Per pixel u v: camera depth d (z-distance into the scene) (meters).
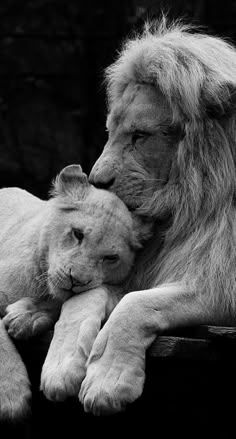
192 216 8.01
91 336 7.17
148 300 7.30
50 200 8.18
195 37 8.66
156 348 7.20
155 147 8.02
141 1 14.60
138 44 8.59
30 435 8.46
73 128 17.97
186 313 7.48
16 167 17.81
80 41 18.16
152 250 8.21
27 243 8.12
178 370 7.67
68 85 18.08
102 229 7.62
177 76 7.99
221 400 8.13
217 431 8.29
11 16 18.25
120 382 6.82
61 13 18.34
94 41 18.06
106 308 7.59
